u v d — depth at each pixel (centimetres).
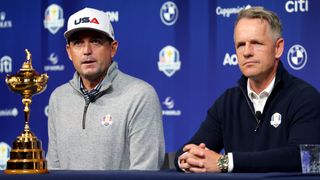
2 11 1434
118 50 1341
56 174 641
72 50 945
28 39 1416
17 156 717
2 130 1430
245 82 855
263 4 1240
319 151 653
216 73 1274
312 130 781
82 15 928
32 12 1415
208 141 878
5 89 1429
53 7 1398
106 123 938
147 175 601
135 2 1333
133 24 1333
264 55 809
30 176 642
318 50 1202
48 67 1398
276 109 826
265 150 795
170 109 1305
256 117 838
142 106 930
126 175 608
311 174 600
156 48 1318
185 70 1297
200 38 1287
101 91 950
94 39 939
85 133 948
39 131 1402
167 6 1310
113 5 1348
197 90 1288
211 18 1277
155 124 935
